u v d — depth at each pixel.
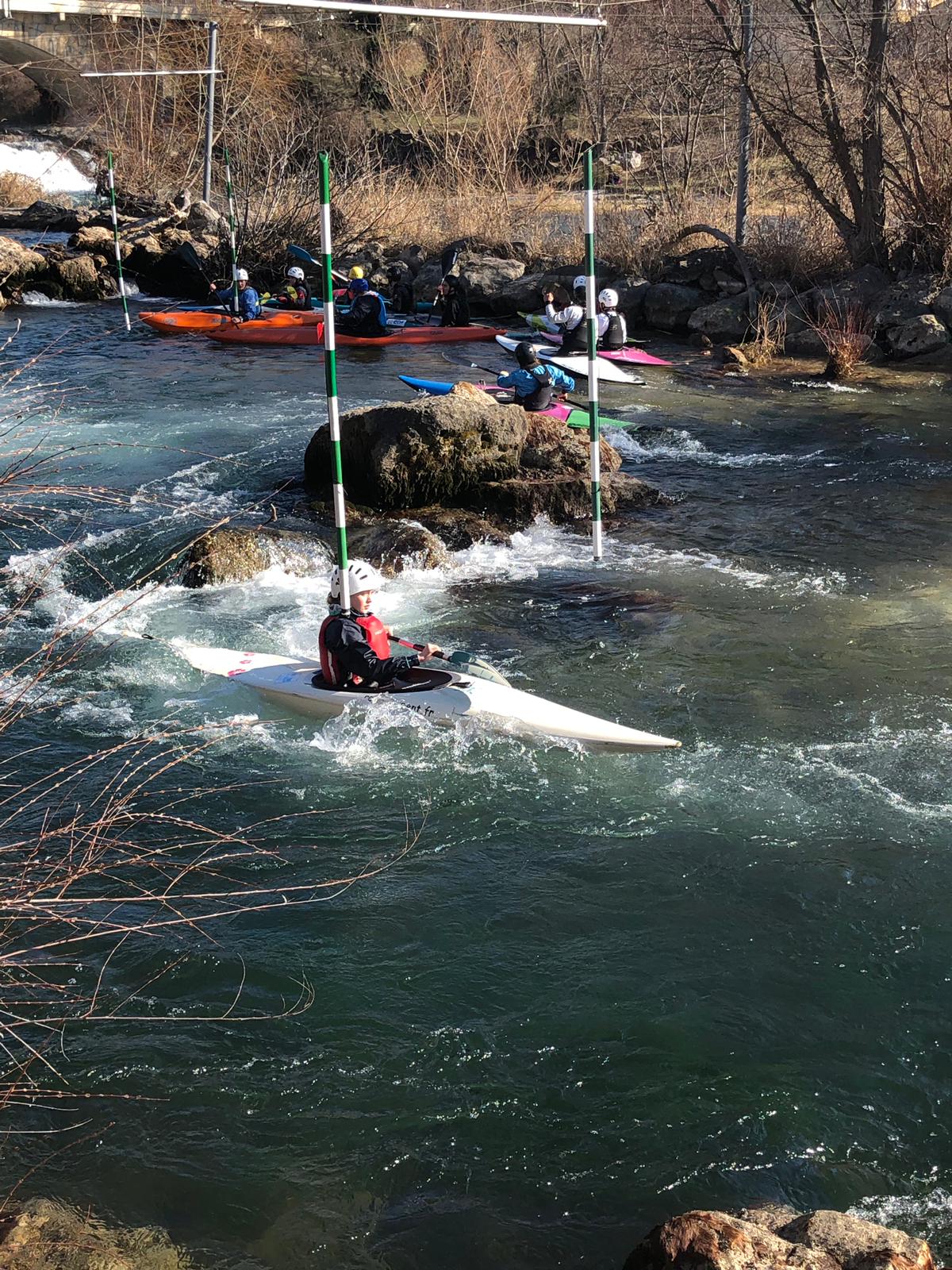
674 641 8.02
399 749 6.64
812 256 19.92
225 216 26.17
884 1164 3.85
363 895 5.33
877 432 13.69
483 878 5.46
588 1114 4.08
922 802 5.99
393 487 10.55
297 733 6.84
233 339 19.41
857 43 18.55
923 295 18.22
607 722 6.62
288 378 16.52
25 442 12.65
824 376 16.62
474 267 22.92
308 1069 4.29
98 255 24.44
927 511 10.84
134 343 19.12
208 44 33.38
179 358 17.94
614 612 8.56
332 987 4.73
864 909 5.17
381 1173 3.84
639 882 5.41
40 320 21.14
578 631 8.24
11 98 34.88
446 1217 3.67
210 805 6.06
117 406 14.62
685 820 5.89
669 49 23.02
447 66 33.81
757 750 6.55
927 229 18.64
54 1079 4.21
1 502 5.69
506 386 13.20
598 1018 4.54
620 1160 3.88
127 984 4.72
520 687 7.35
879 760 6.41
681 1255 3.06
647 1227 3.62
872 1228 3.19
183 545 9.51
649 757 6.48
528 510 10.70
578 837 5.78
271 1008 4.61
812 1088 4.17
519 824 5.89
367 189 26.62
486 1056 4.36
